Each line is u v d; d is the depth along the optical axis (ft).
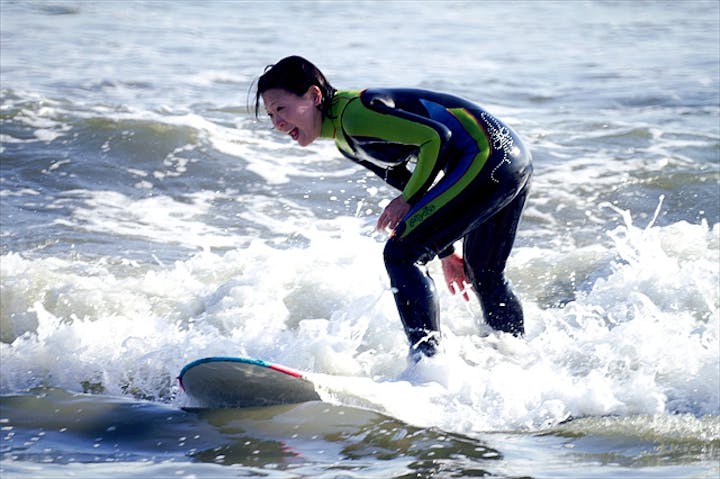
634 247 73.77
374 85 151.53
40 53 174.40
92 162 105.50
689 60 176.65
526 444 46.09
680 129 121.60
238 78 155.43
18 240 82.99
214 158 107.96
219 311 65.21
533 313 65.57
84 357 57.41
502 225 55.98
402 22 238.68
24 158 105.50
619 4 276.41
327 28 224.12
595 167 103.96
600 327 61.57
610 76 161.48
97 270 75.05
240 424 48.78
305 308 66.13
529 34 218.79
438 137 51.06
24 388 54.60
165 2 262.06
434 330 53.01
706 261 69.87
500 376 52.54
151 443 46.57
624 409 50.06
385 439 46.62
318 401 51.16
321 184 101.76
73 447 46.19
